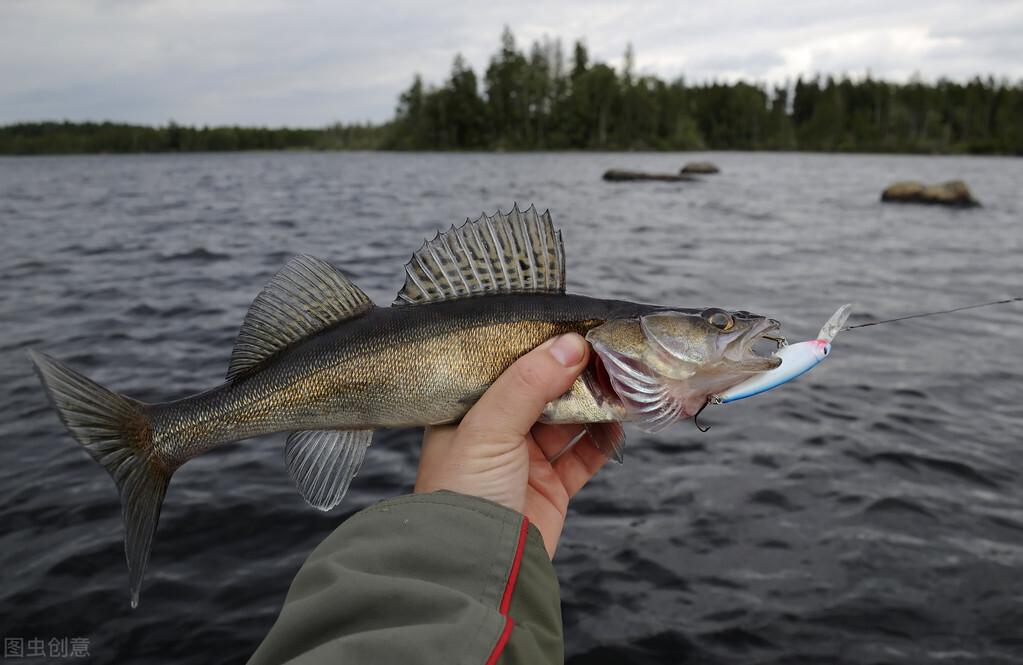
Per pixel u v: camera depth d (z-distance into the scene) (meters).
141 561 0.32
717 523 0.67
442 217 2.93
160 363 1.07
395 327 0.36
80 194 4.40
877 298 1.58
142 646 0.52
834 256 2.15
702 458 0.80
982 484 0.75
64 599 0.57
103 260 1.93
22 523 0.66
